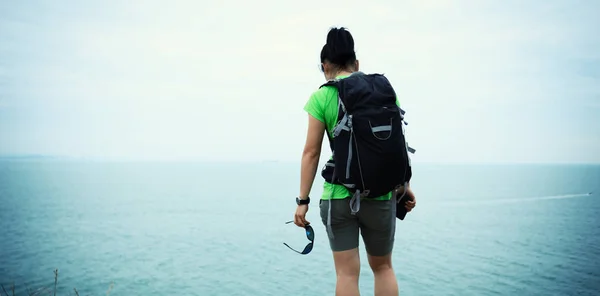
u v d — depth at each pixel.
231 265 32.66
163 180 184.50
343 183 1.84
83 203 90.25
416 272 28.81
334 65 2.12
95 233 52.38
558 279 27.66
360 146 1.80
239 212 73.44
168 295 24.44
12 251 41.56
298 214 1.95
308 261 33.72
